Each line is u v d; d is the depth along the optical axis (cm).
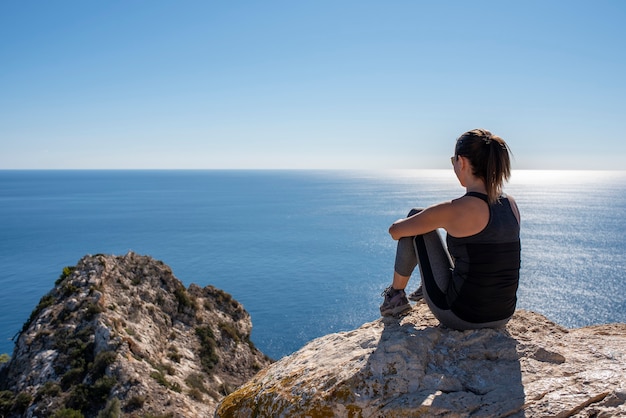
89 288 3338
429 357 377
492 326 408
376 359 365
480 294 382
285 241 18038
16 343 3091
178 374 3034
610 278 10588
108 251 15950
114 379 2556
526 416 303
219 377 3400
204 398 2809
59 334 2961
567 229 19675
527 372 350
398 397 337
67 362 2753
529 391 325
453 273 400
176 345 3459
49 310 3250
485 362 371
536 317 468
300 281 11638
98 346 2827
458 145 389
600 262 12512
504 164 373
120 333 3012
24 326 3288
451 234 391
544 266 12012
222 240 18312
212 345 3675
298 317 8775
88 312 3098
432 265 421
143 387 2538
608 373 335
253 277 12156
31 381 2675
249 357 3909
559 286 9944
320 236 19312
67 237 18938
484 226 371
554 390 322
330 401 347
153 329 3400
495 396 326
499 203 380
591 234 18175
